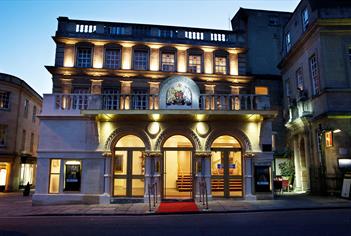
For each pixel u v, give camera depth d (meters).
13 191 29.19
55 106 15.55
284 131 24.64
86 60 22.86
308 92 19.17
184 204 13.93
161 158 15.21
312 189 17.97
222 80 23.61
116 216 11.40
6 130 29.67
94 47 22.88
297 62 21.31
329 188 16.42
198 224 9.29
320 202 13.93
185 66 23.59
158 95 15.45
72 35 22.61
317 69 17.94
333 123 16.44
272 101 25.17
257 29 27.75
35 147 36.28
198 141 15.27
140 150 15.41
